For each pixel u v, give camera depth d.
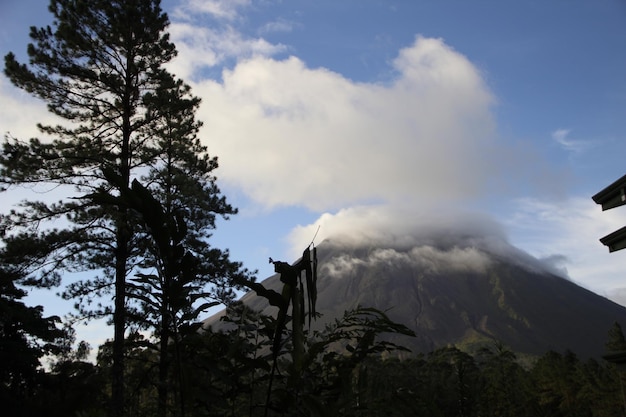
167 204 16.31
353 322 4.34
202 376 4.00
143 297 3.73
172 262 3.62
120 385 12.31
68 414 4.16
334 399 3.96
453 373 60.38
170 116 19.03
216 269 15.89
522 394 64.00
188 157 19.00
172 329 3.75
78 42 18.11
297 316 3.43
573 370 73.12
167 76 19.06
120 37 18.72
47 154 16.48
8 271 15.49
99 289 15.77
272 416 4.17
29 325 23.33
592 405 62.00
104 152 17.23
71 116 18.56
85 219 16.16
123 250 15.94
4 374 22.19
